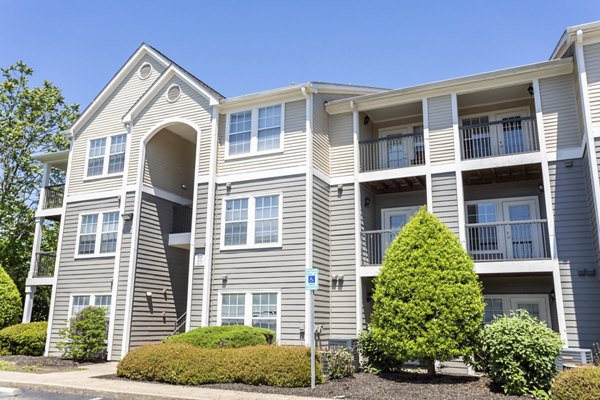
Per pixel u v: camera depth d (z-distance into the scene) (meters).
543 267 11.34
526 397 8.09
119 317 14.31
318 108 14.26
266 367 9.29
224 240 13.82
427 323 9.61
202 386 9.29
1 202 24.55
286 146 13.69
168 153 16.66
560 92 12.09
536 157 11.97
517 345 8.39
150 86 16.19
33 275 17.73
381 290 10.43
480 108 14.52
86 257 15.74
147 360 10.12
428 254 10.11
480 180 13.70
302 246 12.76
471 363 9.70
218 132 14.70
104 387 9.18
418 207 14.74
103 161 16.41
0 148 24.92
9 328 15.95
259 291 12.99
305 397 8.12
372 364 10.98
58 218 19.00
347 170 14.27
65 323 15.47
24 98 25.75
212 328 11.83
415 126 15.41
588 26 10.77
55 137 26.45
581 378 6.89
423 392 8.55
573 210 11.38
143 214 15.23
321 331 12.72
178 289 16.22
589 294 10.85
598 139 10.42
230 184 14.15
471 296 9.73
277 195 13.45
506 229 13.51
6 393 9.02
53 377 10.64
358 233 13.60
